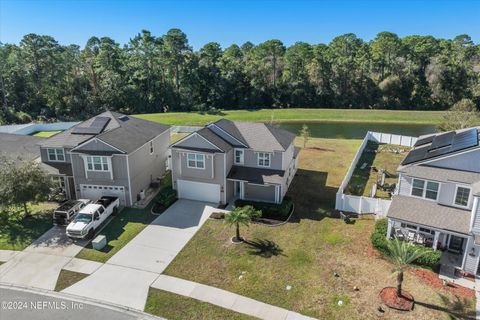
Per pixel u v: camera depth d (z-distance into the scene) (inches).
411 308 677.9
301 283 762.8
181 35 3265.3
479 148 837.8
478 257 754.8
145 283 773.3
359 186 1294.3
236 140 1172.5
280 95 3676.2
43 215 1090.7
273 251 883.4
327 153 1723.7
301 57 3710.6
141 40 3191.4
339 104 3678.6
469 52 3708.2
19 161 1096.2
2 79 2800.2
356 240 920.3
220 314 679.1
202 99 3622.0
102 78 3152.1
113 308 700.7
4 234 978.7
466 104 2006.6
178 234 973.2
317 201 1169.4
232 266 826.8
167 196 1152.2
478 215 747.4
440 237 850.8
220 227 1005.8
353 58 3745.1
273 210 1063.0
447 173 866.1
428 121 2997.0
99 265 839.1
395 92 3599.9
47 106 2947.8
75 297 732.7
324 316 669.9
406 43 3811.5
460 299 702.5
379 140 1956.2
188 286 761.6
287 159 1213.7
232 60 3772.1
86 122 1360.7
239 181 1138.0
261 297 724.7
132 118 1449.3
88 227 951.6
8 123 2623.0
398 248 704.4
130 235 970.7
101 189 1158.3
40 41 2913.4
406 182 906.7
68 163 1242.0
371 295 719.1
